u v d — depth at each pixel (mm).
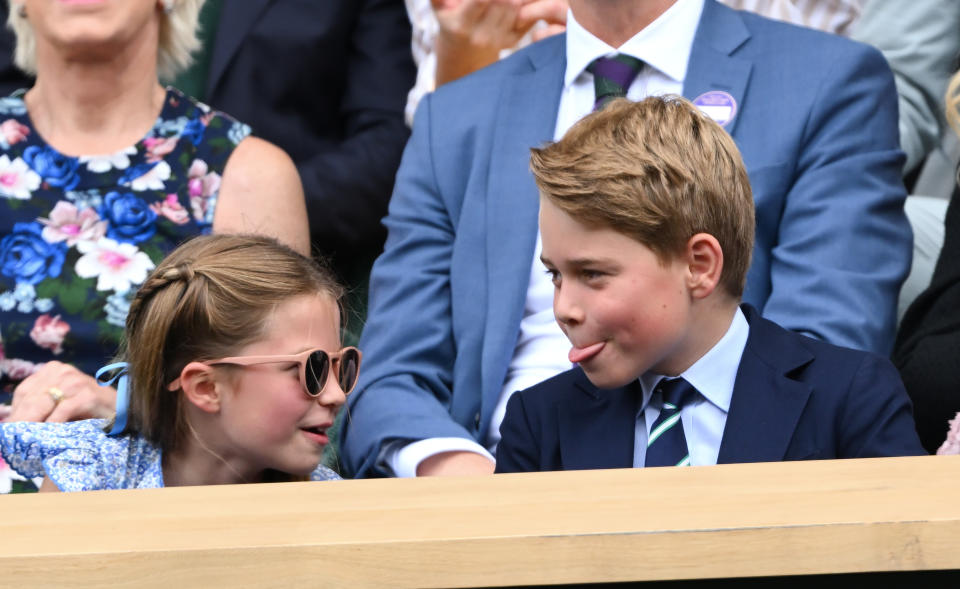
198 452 6355
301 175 10539
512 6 10164
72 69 9070
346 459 8102
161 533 3020
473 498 3314
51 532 3059
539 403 6168
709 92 8070
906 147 10531
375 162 10766
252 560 2871
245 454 6320
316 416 6297
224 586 2871
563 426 5984
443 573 2885
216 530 3031
